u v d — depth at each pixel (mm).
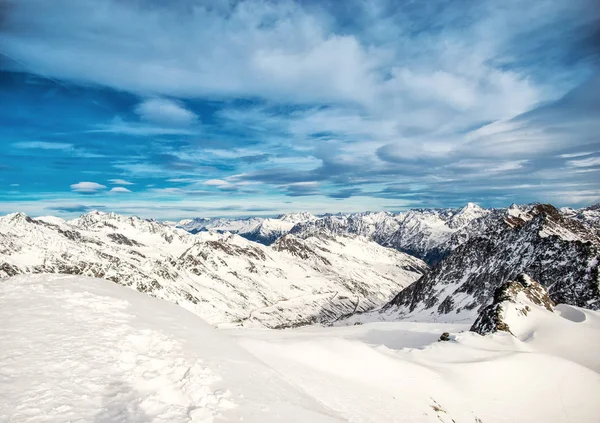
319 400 22734
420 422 25812
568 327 52312
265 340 34562
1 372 14352
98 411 13242
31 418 12070
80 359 16531
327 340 34469
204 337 24094
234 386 17641
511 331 53969
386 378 31109
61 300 23641
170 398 14961
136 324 22047
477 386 33875
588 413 33844
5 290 25031
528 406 32969
